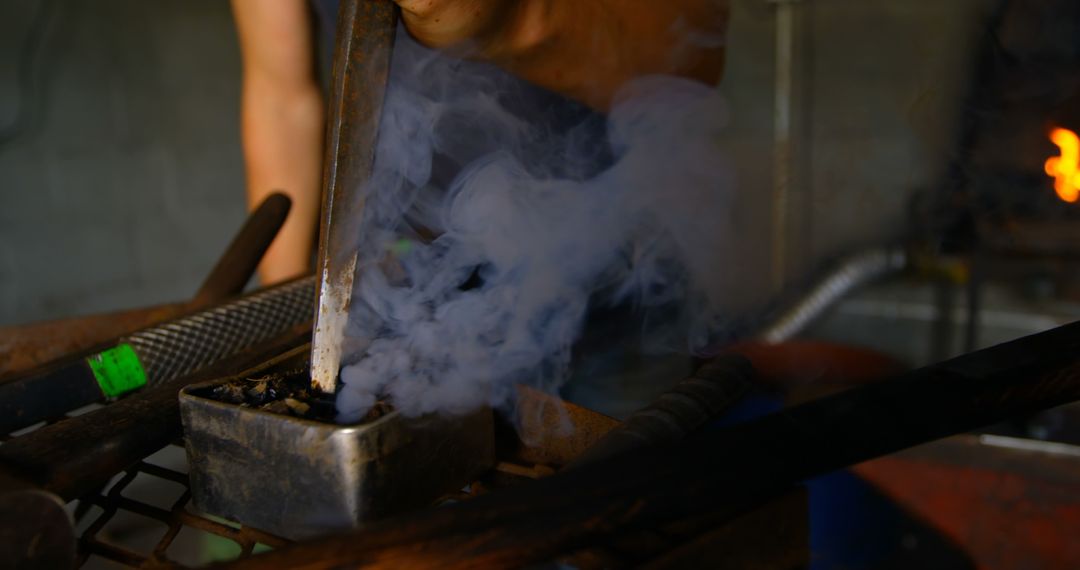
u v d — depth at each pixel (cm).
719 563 123
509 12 146
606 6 162
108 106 517
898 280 399
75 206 513
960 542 184
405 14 135
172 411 137
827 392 193
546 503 117
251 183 221
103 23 509
